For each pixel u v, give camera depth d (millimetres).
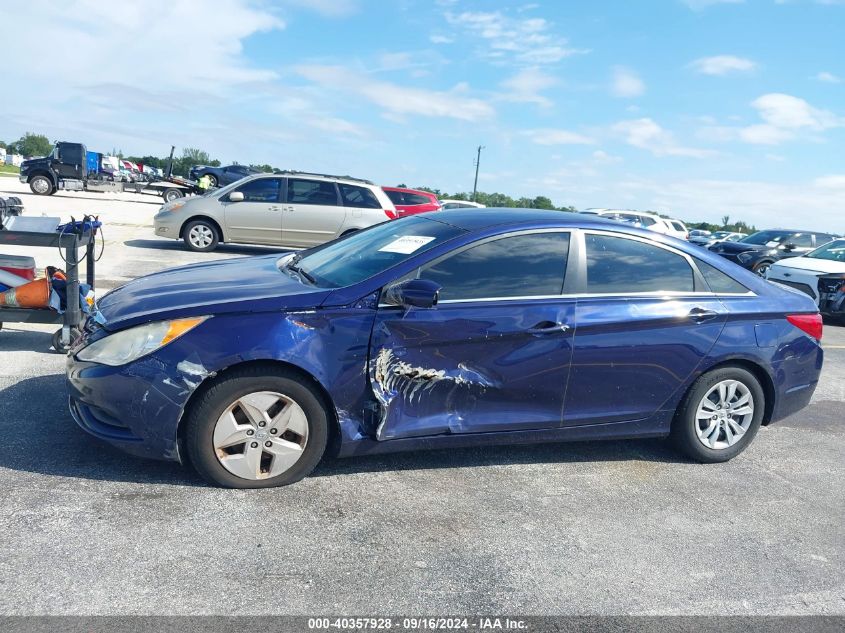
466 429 3691
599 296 3896
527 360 3711
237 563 2768
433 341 3523
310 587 2656
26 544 2752
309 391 3359
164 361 3164
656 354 3982
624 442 4633
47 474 3359
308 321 3350
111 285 8609
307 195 13312
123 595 2492
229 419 3277
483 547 3084
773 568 3133
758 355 4227
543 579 2875
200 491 3334
